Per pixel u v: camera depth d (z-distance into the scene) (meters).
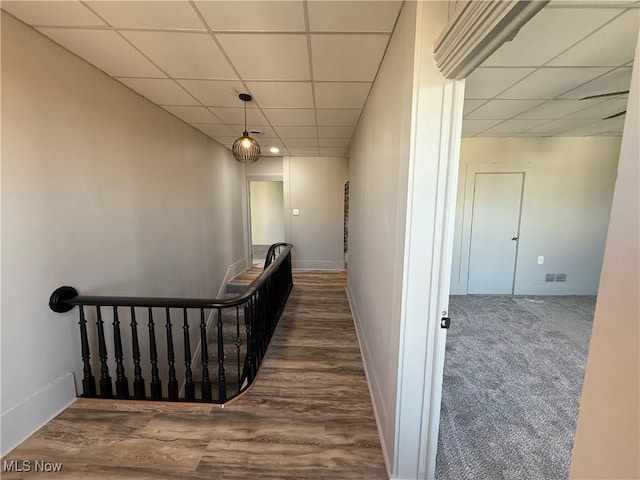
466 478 1.49
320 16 1.52
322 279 5.58
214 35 1.70
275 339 3.09
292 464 1.55
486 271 4.50
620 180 0.41
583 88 2.36
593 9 1.36
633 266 0.40
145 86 2.44
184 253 3.55
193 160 3.80
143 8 1.46
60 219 1.84
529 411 1.96
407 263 1.25
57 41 1.76
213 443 1.67
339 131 3.91
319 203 6.23
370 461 1.57
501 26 0.79
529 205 4.32
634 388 0.40
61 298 1.82
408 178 1.20
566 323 3.43
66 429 1.73
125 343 2.48
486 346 2.87
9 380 1.56
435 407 1.36
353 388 2.23
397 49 1.50
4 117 1.51
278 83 2.36
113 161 2.31
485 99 2.62
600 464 0.44
